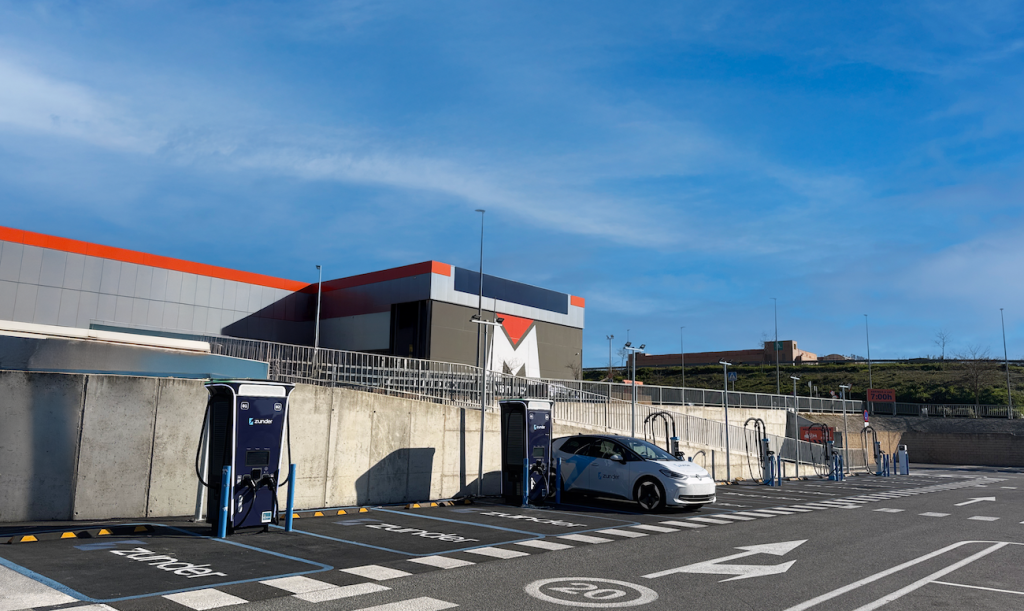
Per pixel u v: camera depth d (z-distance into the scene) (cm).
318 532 1067
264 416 1041
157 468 1178
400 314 3675
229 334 3672
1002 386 6081
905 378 6738
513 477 1552
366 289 3866
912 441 5109
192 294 3547
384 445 1528
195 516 1158
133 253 3347
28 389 1075
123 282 3300
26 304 2997
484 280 3866
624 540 1039
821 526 1261
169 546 898
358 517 1275
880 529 1235
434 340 3544
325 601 630
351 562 822
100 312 3209
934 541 1094
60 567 743
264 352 1455
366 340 3809
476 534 1072
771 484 2444
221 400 1038
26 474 1061
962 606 658
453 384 1819
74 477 1098
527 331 4094
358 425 1477
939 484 2672
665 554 917
